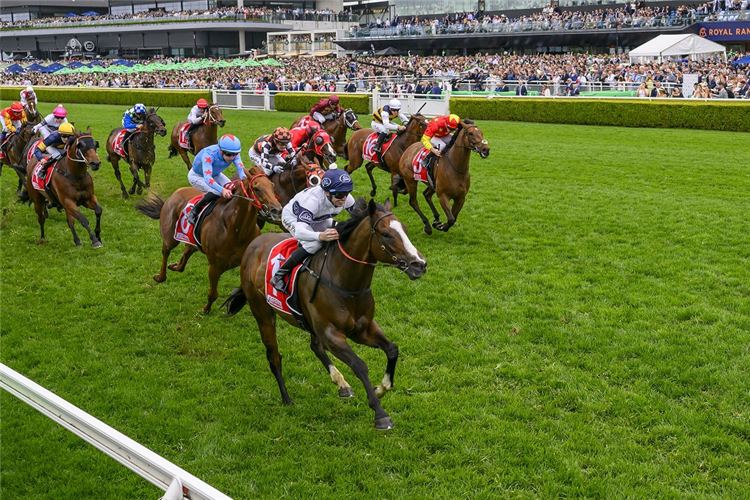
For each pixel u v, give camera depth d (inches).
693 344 220.1
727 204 408.5
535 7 1728.6
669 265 299.9
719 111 749.3
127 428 180.5
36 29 2527.1
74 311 262.1
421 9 1893.5
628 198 429.7
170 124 832.3
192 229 249.3
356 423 181.5
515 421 179.8
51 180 333.4
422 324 244.4
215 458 166.7
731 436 169.8
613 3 1617.9
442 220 387.2
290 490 154.9
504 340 228.8
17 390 143.3
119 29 2367.1
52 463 166.4
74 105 1139.3
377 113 417.4
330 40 1955.0
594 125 823.7
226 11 2183.8
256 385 203.9
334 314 165.0
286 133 299.7
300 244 175.6
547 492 151.2
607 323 239.0
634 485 153.6
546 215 391.9
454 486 154.5
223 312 259.8
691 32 1381.6
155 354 225.8
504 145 661.3
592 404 186.4
